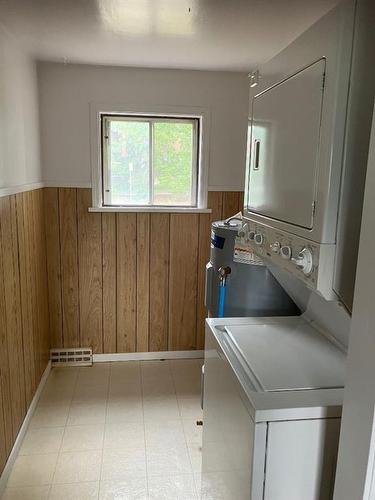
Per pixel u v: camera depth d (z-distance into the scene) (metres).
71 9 1.96
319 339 1.75
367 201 0.90
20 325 2.47
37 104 2.99
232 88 3.22
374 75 1.03
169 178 3.36
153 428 2.64
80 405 2.87
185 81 3.17
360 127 1.05
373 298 0.88
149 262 3.37
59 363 3.39
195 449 2.45
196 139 3.32
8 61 2.31
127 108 3.15
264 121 1.51
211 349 1.80
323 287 1.12
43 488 2.14
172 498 2.09
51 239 3.22
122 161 3.29
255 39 2.38
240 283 2.21
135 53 2.71
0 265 2.10
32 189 2.78
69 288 3.32
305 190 1.19
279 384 1.37
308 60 1.17
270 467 1.25
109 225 3.27
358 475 0.95
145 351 3.52
